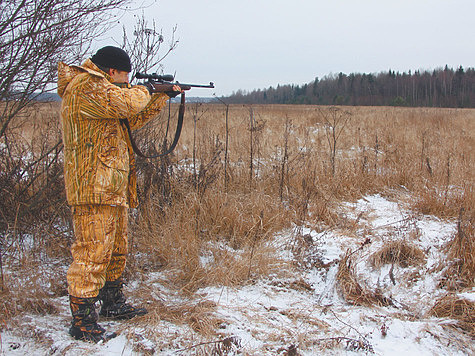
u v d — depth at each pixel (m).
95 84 2.41
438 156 7.77
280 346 2.63
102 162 2.48
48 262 3.54
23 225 3.78
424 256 3.90
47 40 3.47
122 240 2.81
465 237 3.78
